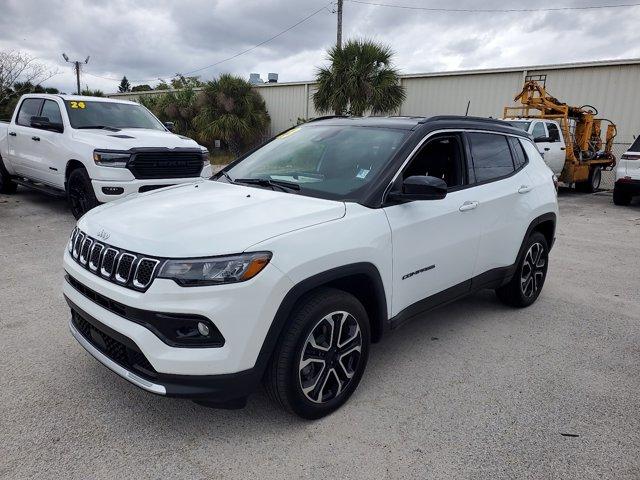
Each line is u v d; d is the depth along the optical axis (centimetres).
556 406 311
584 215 1048
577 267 635
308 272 258
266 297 244
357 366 303
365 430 281
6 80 1764
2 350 357
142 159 723
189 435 271
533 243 465
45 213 834
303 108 2155
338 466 251
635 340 414
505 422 293
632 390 334
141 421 282
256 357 248
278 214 275
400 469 250
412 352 379
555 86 1670
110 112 848
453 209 356
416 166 341
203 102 2120
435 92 1897
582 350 392
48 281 503
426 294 349
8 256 584
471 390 327
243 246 243
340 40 2167
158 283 236
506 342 402
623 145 1584
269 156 393
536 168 473
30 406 291
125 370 255
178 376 239
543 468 255
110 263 258
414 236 323
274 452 260
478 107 1816
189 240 245
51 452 254
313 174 346
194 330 241
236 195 317
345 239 278
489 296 515
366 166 330
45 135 803
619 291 542
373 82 1672
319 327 277
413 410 302
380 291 304
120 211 300
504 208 409
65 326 399
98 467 245
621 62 1534
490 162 413
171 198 320
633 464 260
